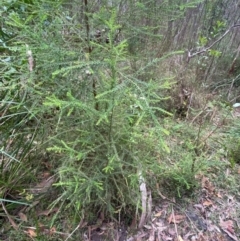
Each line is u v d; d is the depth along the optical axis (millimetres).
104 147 1429
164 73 2600
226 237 1605
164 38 2736
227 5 3422
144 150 1559
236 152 2131
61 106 1276
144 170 1443
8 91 1517
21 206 1562
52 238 1460
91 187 1388
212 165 1979
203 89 2768
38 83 1371
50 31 1372
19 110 1554
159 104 2396
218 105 2670
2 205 1456
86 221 1541
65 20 1370
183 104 2525
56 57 1298
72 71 1342
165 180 1805
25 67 1412
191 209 1715
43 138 1577
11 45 1645
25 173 1605
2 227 1482
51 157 1670
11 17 1294
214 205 1762
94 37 1422
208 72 3057
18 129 1602
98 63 1215
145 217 1552
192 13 3082
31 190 1611
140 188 1483
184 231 1596
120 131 1397
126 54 1562
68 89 1338
